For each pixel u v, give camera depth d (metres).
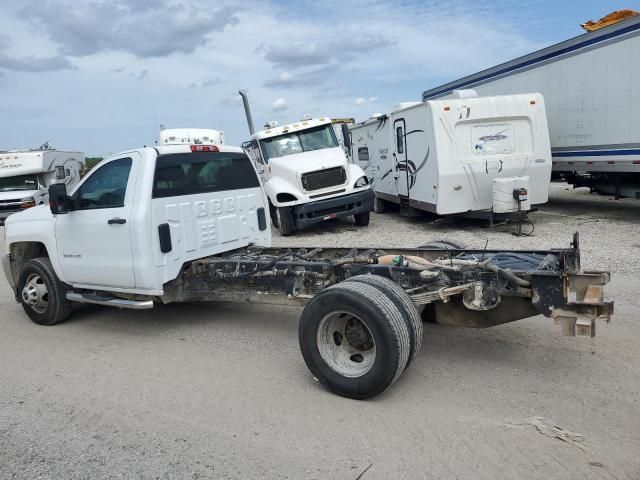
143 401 4.27
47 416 4.09
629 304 6.02
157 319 6.53
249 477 3.21
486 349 5.01
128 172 5.51
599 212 13.39
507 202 10.75
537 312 4.30
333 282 4.93
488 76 14.62
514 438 3.48
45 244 6.25
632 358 4.61
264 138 13.38
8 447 3.67
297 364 4.91
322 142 13.46
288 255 5.71
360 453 3.40
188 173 5.82
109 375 4.84
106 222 5.55
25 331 6.31
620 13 10.94
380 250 5.75
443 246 5.75
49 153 20.16
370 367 4.03
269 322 6.22
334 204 12.48
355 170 13.05
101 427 3.89
